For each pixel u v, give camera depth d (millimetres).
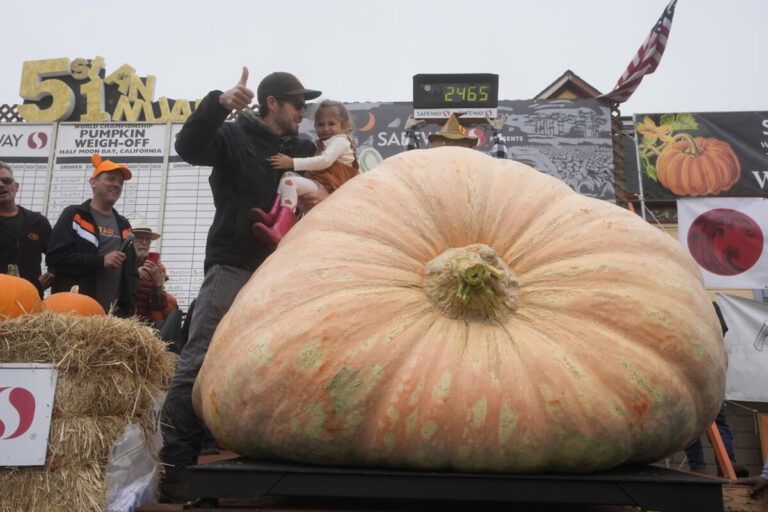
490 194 2184
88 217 3930
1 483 2072
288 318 1844
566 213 2135
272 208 2736
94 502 2098
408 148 4168
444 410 1701
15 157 7828
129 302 4047
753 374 6215
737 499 2688
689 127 7719
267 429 1812
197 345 2537
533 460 1729
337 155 3113
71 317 2279
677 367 1871
